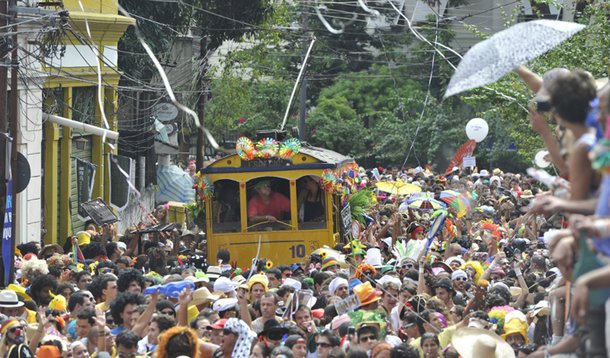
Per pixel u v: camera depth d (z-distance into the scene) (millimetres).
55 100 51312
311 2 79438
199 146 72875
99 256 36562
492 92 57000
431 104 101812
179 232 44594
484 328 21562
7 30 36594
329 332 19906
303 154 41375
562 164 12242
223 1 73625
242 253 41875
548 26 10984
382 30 101062
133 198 62812
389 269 33375
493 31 101688
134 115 63000
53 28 39938
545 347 14875
